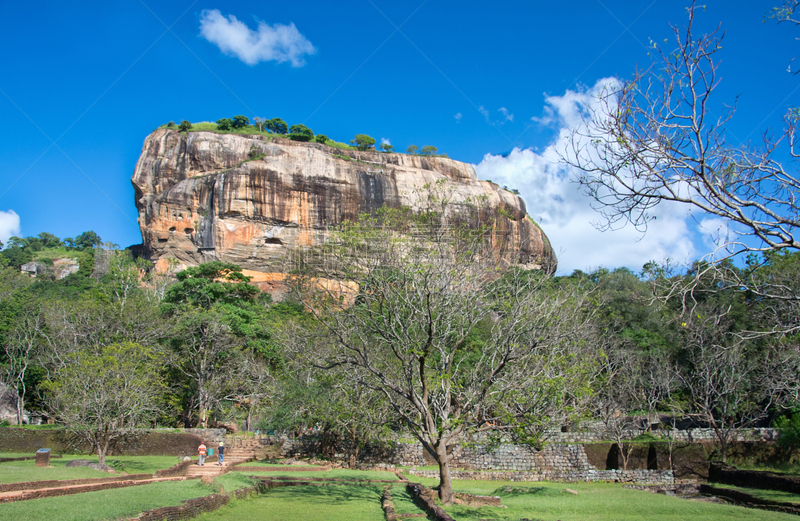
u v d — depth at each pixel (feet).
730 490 73.67
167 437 100.58
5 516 29.25
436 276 53.21
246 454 99.91
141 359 93.50
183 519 37.45
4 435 98.78
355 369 63.36
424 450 98.37
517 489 71.61
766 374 90.53
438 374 54.70
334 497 58.59
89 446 96.17
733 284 29.40
